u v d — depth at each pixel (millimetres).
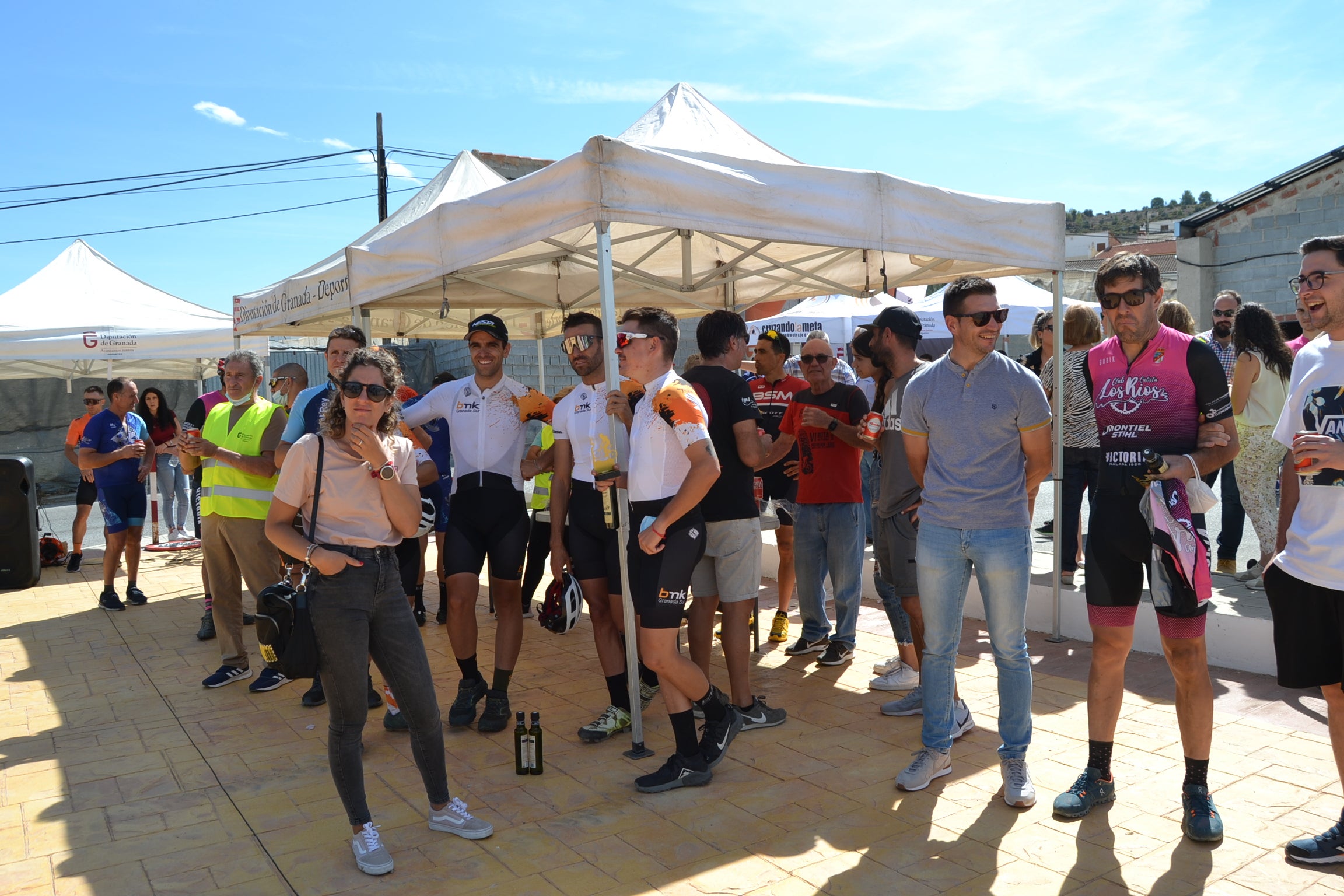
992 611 3445
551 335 9852
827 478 5164
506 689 4480
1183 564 3039
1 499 8367
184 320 10211
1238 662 4992
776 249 6488
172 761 4168
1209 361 3088
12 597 8078
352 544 3053
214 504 5148
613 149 3701
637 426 3717
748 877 2977
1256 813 3326
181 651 6195
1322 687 2947
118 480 7477
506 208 4227
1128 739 4055
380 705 4879
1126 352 3268
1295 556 2914
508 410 4613
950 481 3453
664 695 3713
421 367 17891
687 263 6215
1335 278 2783
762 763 3934
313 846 3285
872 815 3408
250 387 5371
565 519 4488
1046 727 4238
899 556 4395
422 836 3330
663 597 3562
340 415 3078
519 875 3027
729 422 4113
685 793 3643
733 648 4285
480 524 4496
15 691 5332
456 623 4473
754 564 4234
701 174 3959
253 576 5188
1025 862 3033
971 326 3352
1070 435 6266
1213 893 2805
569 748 4188
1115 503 3248
